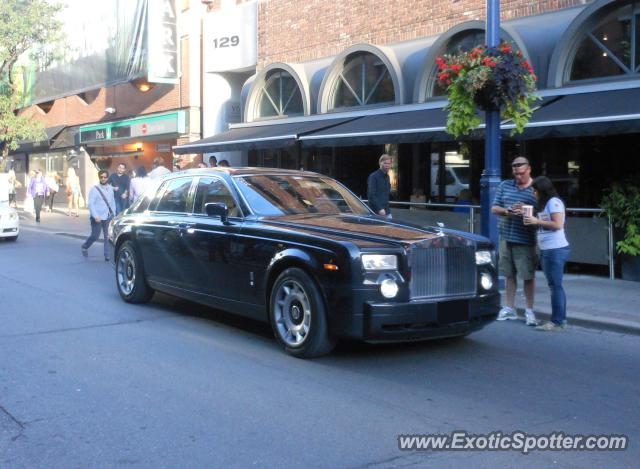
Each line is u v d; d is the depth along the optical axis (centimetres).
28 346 708
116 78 2453
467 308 654
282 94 1867
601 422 512
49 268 1280
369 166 1664
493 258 696
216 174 813
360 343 729
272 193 778
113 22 2445
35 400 544
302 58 1839
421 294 630
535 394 574
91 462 430
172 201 873
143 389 572
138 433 477
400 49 1548
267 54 1950
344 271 613
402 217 1398
